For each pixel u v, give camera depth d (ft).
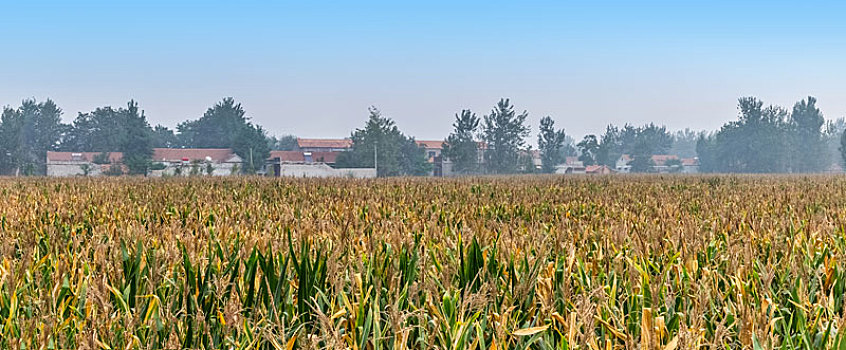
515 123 358.43
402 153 350.64
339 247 14.57
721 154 431.02
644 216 27.58
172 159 349.00
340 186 62.75
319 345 10.18
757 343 8.92
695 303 10.76
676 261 14.67
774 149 407.03
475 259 13.05
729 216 23.39
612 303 11.13
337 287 11.15
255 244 14.33
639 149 451.94
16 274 12.30
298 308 11.31
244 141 329.72
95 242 16.63
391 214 27.73
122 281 12.46
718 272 13.42
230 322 10.18
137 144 316.60
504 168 357.82
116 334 10.11
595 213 31.58
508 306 11.48
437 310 10.53
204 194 48.39
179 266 13.58
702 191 53.42
